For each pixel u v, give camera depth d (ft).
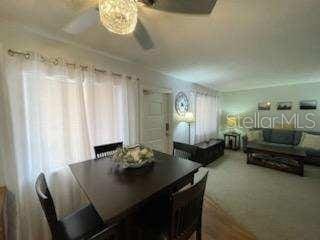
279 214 7.44
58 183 6.77
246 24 5.64
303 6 4.67
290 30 6.03
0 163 5.39
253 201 8.49
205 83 16.65
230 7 4.73
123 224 4.44
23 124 5.75
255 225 6.74
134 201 3.54
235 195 9.07
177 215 3.68
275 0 4.45
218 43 7.18
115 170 5.32
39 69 6.15
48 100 6.45
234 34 6.35
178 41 6.99
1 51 5.33
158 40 6.88
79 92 7.25
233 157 16.10
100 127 8.25
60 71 6.72
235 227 6.63
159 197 4.85
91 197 3.70
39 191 3.60
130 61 9.75
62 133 6.82
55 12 5.09
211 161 14.56
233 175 11.74
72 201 7.16
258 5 4.65
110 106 8.60
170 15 5.07
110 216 3.06
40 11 5.03
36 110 6.05
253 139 16.88
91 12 3.94
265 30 6.04
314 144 13.84
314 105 15.75
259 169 12.88
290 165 12.23
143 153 5.59
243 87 18.98
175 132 14.15
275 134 16.58
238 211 7.68
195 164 5.86
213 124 19.57
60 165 6.80
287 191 9.48
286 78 14.32
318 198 8.73
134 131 10.05
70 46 7.20
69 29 4.47
